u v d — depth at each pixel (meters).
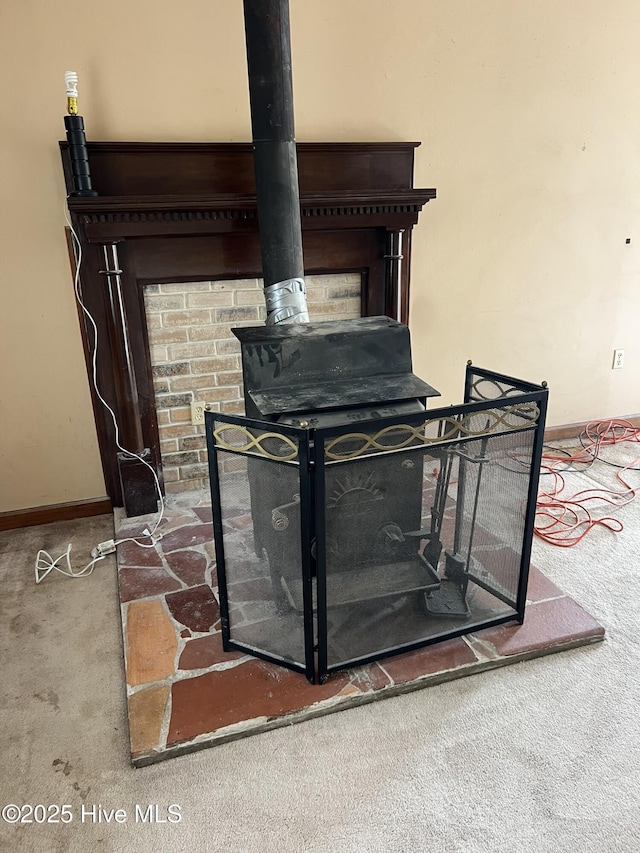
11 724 1.54
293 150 1.92
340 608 1.56
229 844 1.24
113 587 2.11
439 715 1.53
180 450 2.60
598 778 1.36
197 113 2.23
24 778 1.40
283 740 1.48
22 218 2.16
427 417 1.44
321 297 2.59
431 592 1.75
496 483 1.65
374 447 1.42
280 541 1.52
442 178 2.61
